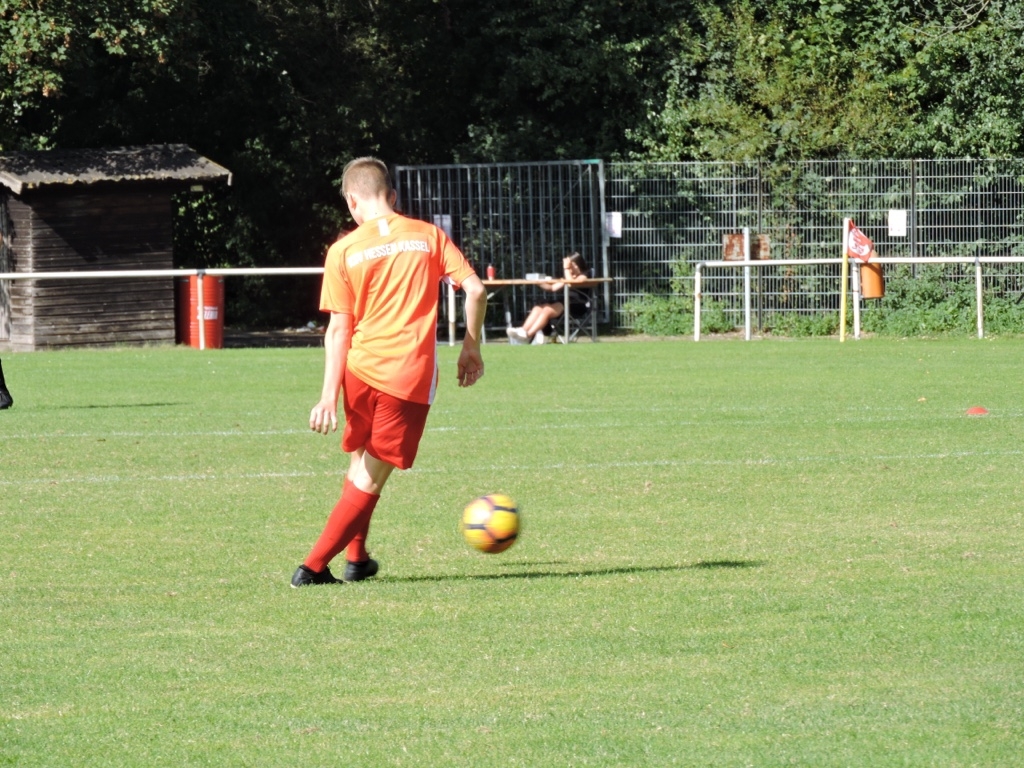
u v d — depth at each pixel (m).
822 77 107.88
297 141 116.44
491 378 65.81
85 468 38.78
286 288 121.25
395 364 23.80
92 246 91.75
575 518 31.12
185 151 95.81
